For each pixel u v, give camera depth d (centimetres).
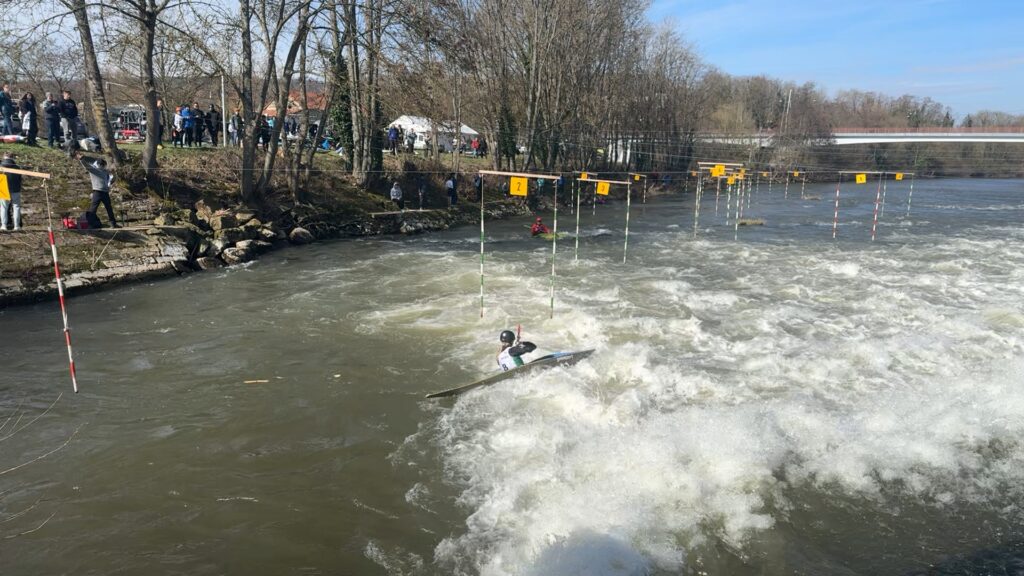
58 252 1769
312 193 3028
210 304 1648
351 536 684
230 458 855
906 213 4206
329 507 738
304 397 1055
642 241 2898
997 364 1171
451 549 657
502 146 4672
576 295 1772
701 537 656
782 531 669
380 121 3238
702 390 1059
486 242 2850
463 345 1328
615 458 809
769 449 822
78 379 1134
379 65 2889
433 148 4084
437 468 821
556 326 1459
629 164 6291
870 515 699
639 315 1557
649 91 6494
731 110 9194
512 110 4950
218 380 1130
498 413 983
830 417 928
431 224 3266
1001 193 6225
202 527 702
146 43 2250
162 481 798
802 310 1598
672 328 1437
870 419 916
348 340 1359
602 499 723
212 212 2347
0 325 1443
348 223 2950
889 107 13250
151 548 666
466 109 4650
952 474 779
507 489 760
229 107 3866
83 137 2555
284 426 949
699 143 8038
